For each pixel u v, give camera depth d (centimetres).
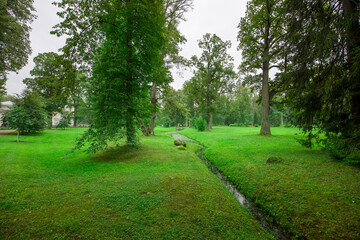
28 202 351
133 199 380
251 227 326
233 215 353
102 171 605
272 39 1630
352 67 475
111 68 746
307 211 367
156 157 858
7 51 1361
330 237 291
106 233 256
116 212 322
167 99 2153
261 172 615
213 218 321
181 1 1636
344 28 520
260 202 475
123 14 802
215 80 2991
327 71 614
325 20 596
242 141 1350
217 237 266
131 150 992
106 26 782
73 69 719
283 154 819
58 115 4119
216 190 475
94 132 759
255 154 873
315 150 871
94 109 814
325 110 599
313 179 488
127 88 886
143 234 258
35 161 703
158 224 288
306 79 670
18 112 1295
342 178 466
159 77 1062
